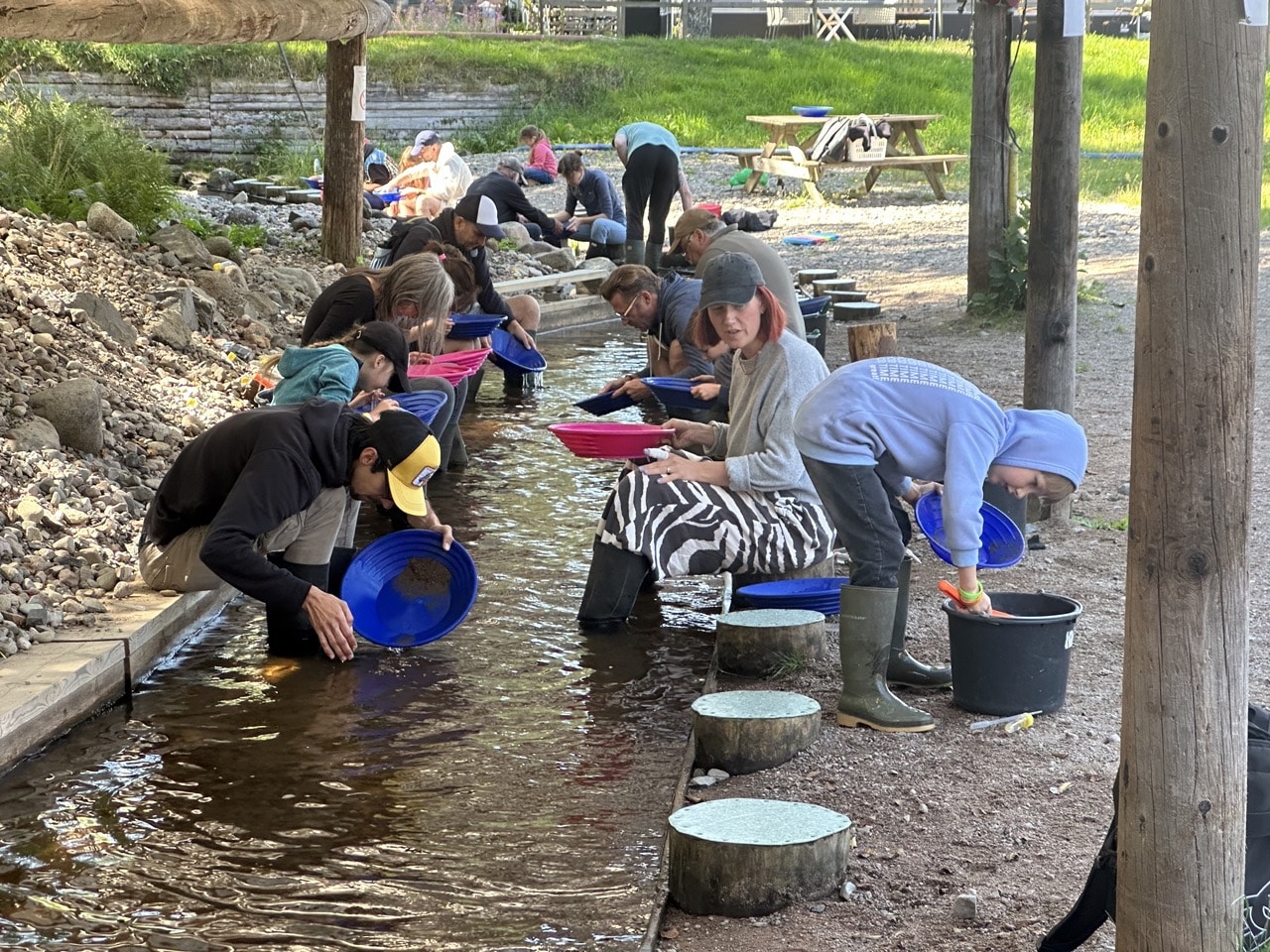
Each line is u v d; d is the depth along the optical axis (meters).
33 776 4.51
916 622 5.77
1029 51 25.50
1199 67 2.70
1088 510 7.26
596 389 10.54
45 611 5.25
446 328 7.94
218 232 13.04
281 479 5.14
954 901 3.57
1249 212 2.73
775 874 3.64
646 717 5.04
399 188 16.94
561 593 6.28
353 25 11.09
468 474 8.16
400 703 5.12
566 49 28.30
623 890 3.85
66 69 21.95
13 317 8.01
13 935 3.60
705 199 20.27
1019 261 12.24
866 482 4.59
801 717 4.52
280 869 3.96
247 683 5.31
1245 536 2.82
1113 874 3.16
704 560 5.64
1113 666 5.22
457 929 3.65
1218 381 2.76
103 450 7.00
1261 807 3.11
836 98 26.45
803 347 5.58
